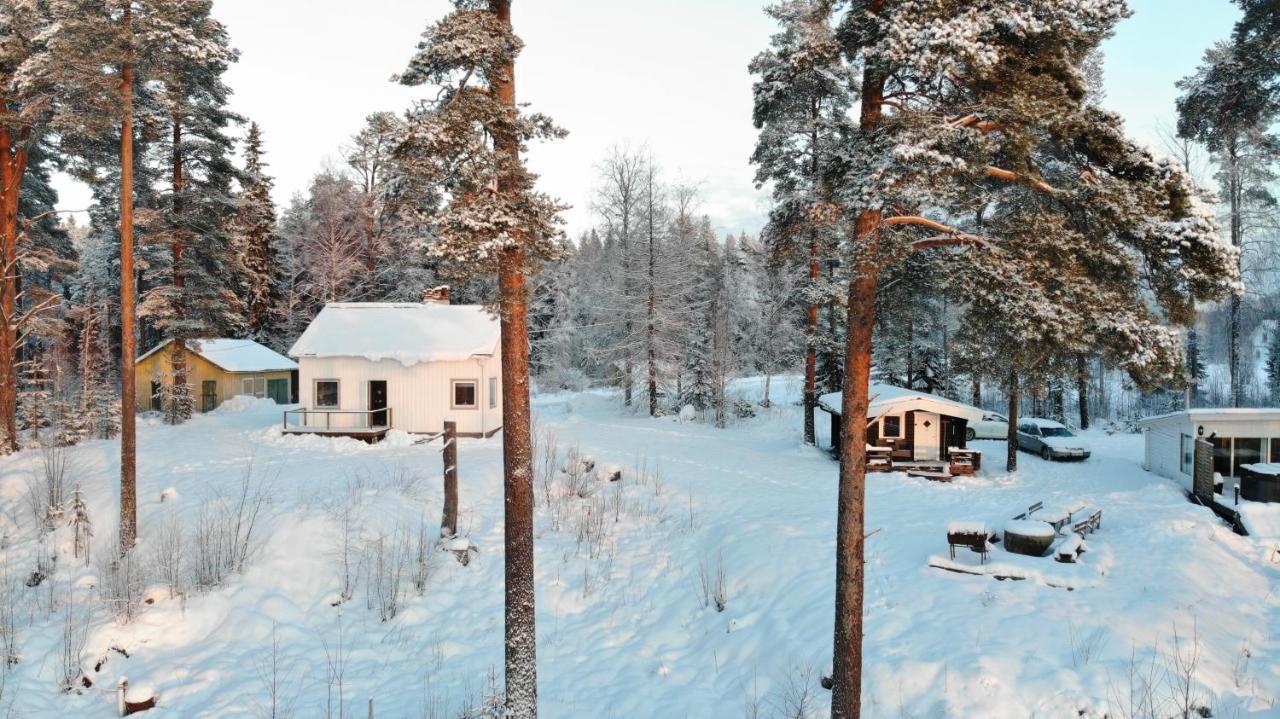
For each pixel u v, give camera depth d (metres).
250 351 38.91
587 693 10.29
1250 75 16.62
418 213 8.05
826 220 8.30
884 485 20.45
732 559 13.72
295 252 47.03
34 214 29.94
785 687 9.52
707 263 44.34
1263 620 10.03
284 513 15.09
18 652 11.07
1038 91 7.46
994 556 12.20
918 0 7.09
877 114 8.00
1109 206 7.35
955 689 8.43
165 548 13.85
